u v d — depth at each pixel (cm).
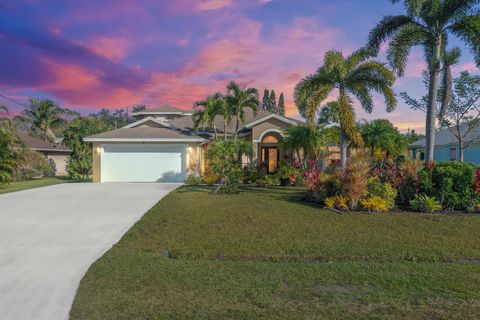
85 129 2964
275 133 2553
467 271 598
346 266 624
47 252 703
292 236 835
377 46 1738
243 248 748
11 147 2191
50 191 1659
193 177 2041
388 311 435
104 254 690
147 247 753
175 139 2178
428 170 1167
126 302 462
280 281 542
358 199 1127
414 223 941
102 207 1205
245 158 2578
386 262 668
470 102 2114
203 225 937
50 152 3566
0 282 541
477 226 912
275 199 1363
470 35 1507
